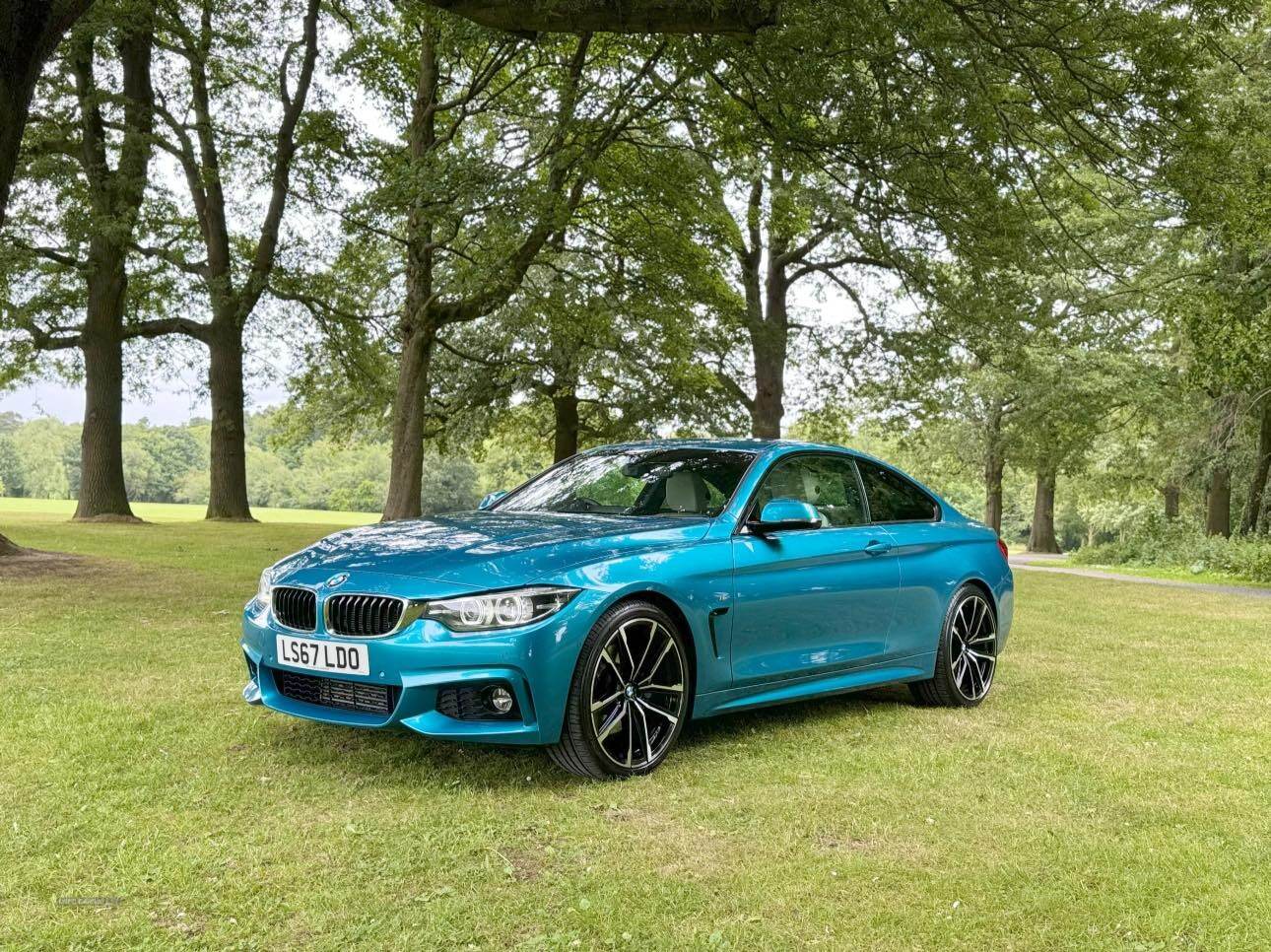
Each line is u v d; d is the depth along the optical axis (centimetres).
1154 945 260
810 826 347
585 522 450
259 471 8850
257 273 2350
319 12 2378
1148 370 2892
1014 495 8256
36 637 700
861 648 513
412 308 1969
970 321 1645
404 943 252
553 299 1864
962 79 918
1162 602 1250
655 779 399
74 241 2191
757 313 2678
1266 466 2556
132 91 2297
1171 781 410
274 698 418
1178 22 855
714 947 252
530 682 374
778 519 459
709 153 1528
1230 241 1383
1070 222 2316
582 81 1453
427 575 386
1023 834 343
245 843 318
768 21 908
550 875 298
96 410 2273
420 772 399
